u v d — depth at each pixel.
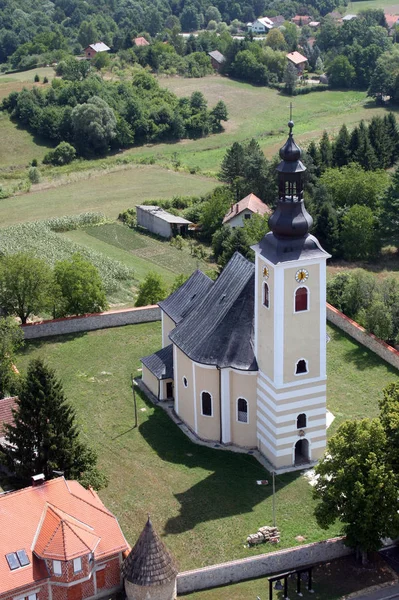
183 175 174.62
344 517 56.81
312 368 67.94
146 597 53.31
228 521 63.44
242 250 109.69
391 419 58.25
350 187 131.12
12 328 85.12
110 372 87.50
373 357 89.06
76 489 58.25
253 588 56.56
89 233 139.38
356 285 97.75
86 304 99.12
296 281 64.62
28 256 99.38
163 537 61.81
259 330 68.44
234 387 71.56
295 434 69.25
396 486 57.03
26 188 168.25
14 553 52.59
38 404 62.28
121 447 73.75
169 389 81.19
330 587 56.72
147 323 99.56
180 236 134.75
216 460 71.38
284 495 66.31
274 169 142.88
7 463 64.44
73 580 53.00
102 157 194.50
